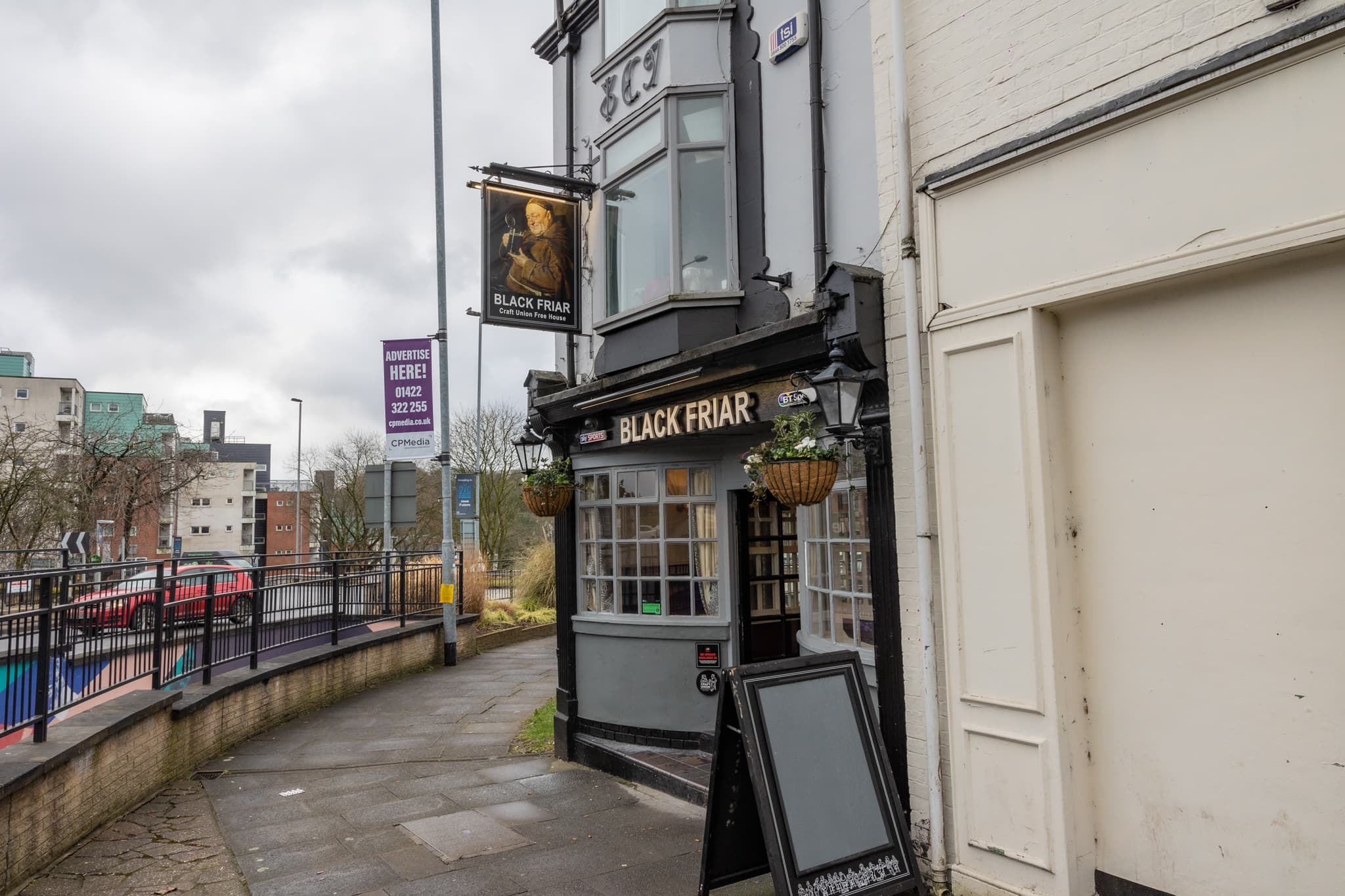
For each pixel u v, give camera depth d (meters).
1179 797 3.84
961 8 4.69
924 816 4.72
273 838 5.89
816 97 5.71
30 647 5.57
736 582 7.44
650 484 7.82
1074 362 4.28
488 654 16.44
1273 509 3.58
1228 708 3.69
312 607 11.55
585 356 8.35
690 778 6.57
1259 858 3.58
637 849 5.52
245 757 8.34
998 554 4.35
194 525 79.69
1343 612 3.37
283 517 82.50
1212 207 3.63
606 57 7.78
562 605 8.27
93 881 5.11
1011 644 4.28
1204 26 3.69
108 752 6.25
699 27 6.86
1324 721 3.41
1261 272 3.63
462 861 5.37
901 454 4.89
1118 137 3.95
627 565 7.92
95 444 26.12
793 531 7.86
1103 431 4.16
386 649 13.07
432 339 15.30
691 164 6.84
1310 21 3.30
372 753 8.48
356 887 4.98
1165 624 3.91
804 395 5.55
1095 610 4.16
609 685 7.81
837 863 3.92
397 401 15.14
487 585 21.11
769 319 6.18
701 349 6.18
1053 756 4.09
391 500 15.07
